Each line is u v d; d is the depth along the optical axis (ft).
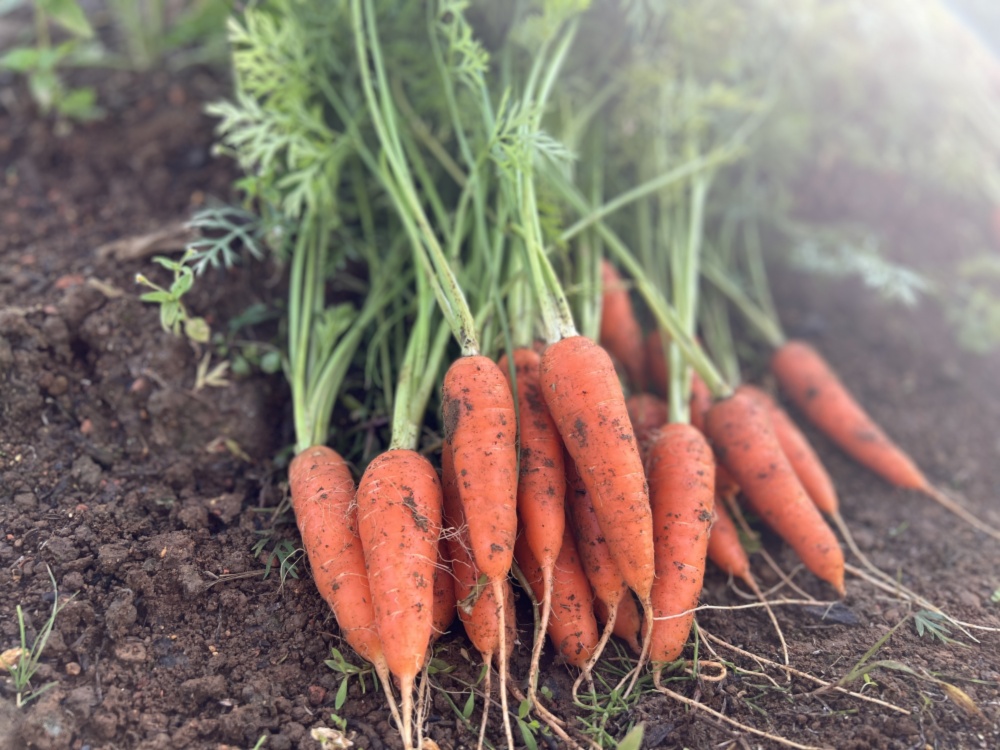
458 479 1.23
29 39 2.34
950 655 1.30
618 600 1.27
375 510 1.22
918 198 2.49
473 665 1.26
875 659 1.29
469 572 1.26
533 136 1.43
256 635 1.25
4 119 2.01
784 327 2.17
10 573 1.24
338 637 1.26
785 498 1.48
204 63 2.23
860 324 2.19
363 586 1.21
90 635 1.19
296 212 1.60
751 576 1.46
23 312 1.47
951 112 2.56
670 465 1.38
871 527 1.66
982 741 1.15
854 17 2.43
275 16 1.85
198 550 1.33
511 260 1.57
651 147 2.06
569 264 1.75
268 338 1.69
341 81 1.91
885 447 1.77
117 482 1.42
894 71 2.54
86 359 1.52
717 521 1.48
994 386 2.11
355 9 1.62
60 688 1.13
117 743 1.09
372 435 1.55
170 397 1.51
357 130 1.76
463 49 1.55
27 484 1.36
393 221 1.87
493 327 1.51
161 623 1.24
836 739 1.15
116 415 1.49
